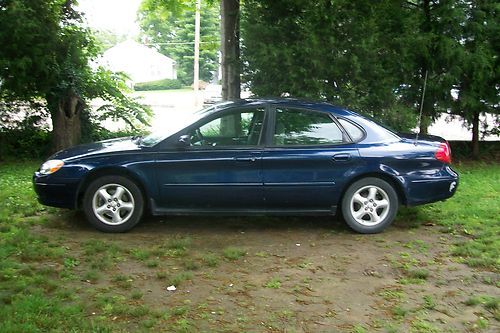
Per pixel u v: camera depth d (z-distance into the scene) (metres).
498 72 10.83
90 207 6.18
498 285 4.77
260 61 9.57
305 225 6.65
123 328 3.84
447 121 11.77
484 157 11.96
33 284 4.57
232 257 5.40
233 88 10.93
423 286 4.76
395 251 5.69
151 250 5.55
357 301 4.42
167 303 4.30
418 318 4.12
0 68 10.28
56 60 11.02
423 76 11.06
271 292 4.57
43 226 6.41
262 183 6.07
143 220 6.77
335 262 5.34
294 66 9.46
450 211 7.20
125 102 13.02
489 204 7.59
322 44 9.48
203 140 6.17
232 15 10.92
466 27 10.78
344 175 6.14
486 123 11.84
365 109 9.92
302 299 4.44
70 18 11.96
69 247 5.64
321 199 6.18
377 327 3.96
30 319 3.85
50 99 11.28
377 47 9.80
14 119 11.88
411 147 6.27
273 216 6.93
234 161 6.04
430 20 10.99
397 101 10.32
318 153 6.09
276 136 6.16
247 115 6.24
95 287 4.60
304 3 9.53
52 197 6.21
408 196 6.26
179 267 5.14
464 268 5.21
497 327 3.99
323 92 9.48
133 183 6.14
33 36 10.23
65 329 3.77
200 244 5.85
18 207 7.17
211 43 15.65
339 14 9.55
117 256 5.40
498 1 10.69
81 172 6.09
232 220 6.84
